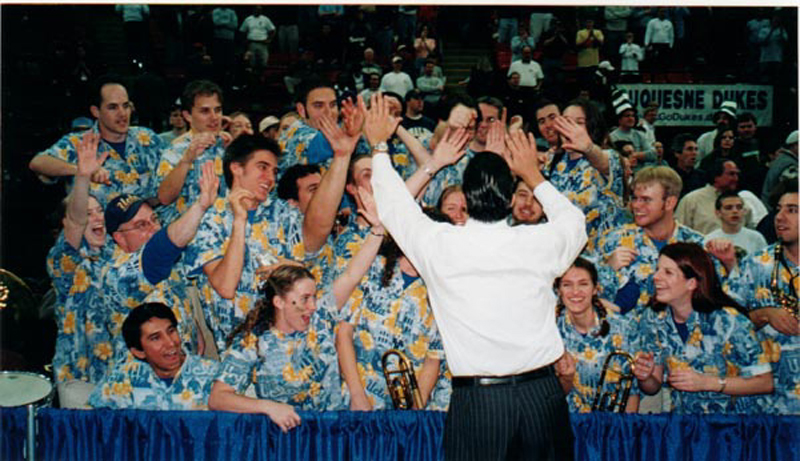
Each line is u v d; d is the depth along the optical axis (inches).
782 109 309.4
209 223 212.4
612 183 231.0
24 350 220.8
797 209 211.3
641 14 333.1
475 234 143.3
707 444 173.8
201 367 192.2
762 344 212.5
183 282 214.5
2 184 295.6
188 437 174.9
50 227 280.7
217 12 338.6
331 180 204.7
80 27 339.6
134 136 242.1
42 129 321.7
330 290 194.9
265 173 212.1
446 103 238.4
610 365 195.6
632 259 218.7
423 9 350.0
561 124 228.2
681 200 248.5
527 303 141.3
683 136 262.2
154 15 339.6
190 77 338.0
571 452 144.6
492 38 351.3
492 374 141.3
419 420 173.3
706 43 329.1
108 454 175.2
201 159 234.7
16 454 176.6
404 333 194.7
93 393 192.5
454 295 142.1
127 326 189.0
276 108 337.7
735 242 234.8
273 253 212.4
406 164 237.8
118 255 213.8
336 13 348.5
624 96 274.2
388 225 149.3
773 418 174.1
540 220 221.3
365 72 340.2
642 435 173.6
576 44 334.6
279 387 189.5
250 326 189.2
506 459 140.7
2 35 327.3
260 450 174.9
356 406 191.6
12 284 221.0
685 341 203.2
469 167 146.3
